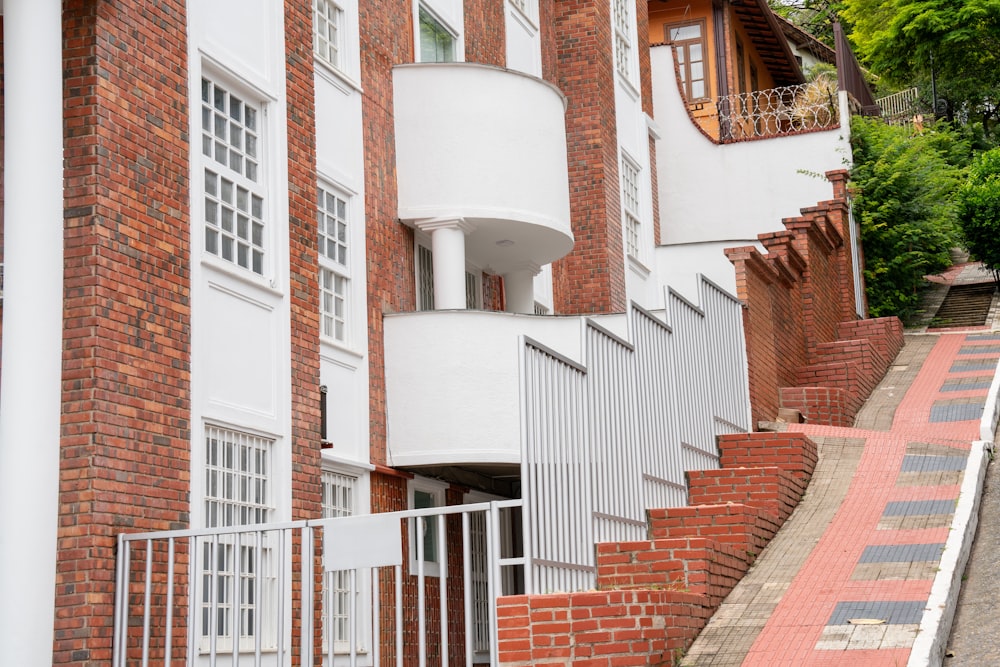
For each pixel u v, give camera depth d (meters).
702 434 15.91
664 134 30.17
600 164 21.95
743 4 34.78
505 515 16.94
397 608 9.17
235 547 9.17
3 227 9.91
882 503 14.95
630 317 13.85
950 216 31.84
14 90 9.23
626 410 13.23
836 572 12.69
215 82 11.24
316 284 12.30
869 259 30.05
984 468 16.03
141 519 9.42
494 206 15.30
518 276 18.20
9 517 8.88
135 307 9.61
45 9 9.32
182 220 10.30
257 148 11.85
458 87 15.40
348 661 12.69
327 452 12.93
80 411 9.09
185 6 10.70
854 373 21.97
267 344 11.42
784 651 10.66
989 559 12.80
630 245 23.83
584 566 11.41
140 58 10.01
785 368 21.66
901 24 45.66
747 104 32.62
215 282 10.70
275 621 11.16
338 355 13.47
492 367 14.34
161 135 10.16
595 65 22.25
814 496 15.71
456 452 14.04
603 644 10.04
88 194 9.34
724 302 17.94
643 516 13.33
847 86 30.78
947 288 33.06
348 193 14.27
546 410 11.00
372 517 9.02
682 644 10.93
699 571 11.84
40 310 9.06
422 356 14.27
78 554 8.91
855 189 29.00
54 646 8.85
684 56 34.44
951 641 10.81
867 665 10.02
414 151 15.29
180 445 9.95
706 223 29.73
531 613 9.91
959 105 47.81
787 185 29.48
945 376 23.62
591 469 11.94
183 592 9.82
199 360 10.31
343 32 14.63
